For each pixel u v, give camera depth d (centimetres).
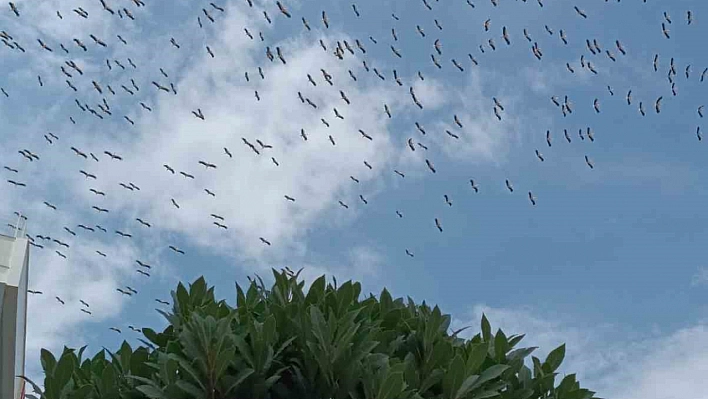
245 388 664
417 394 651
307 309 710
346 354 669
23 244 2445
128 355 723
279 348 687
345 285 729
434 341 710
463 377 673
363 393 671
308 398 667
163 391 654
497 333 721
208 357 660
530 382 711
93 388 687
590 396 716
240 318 716
